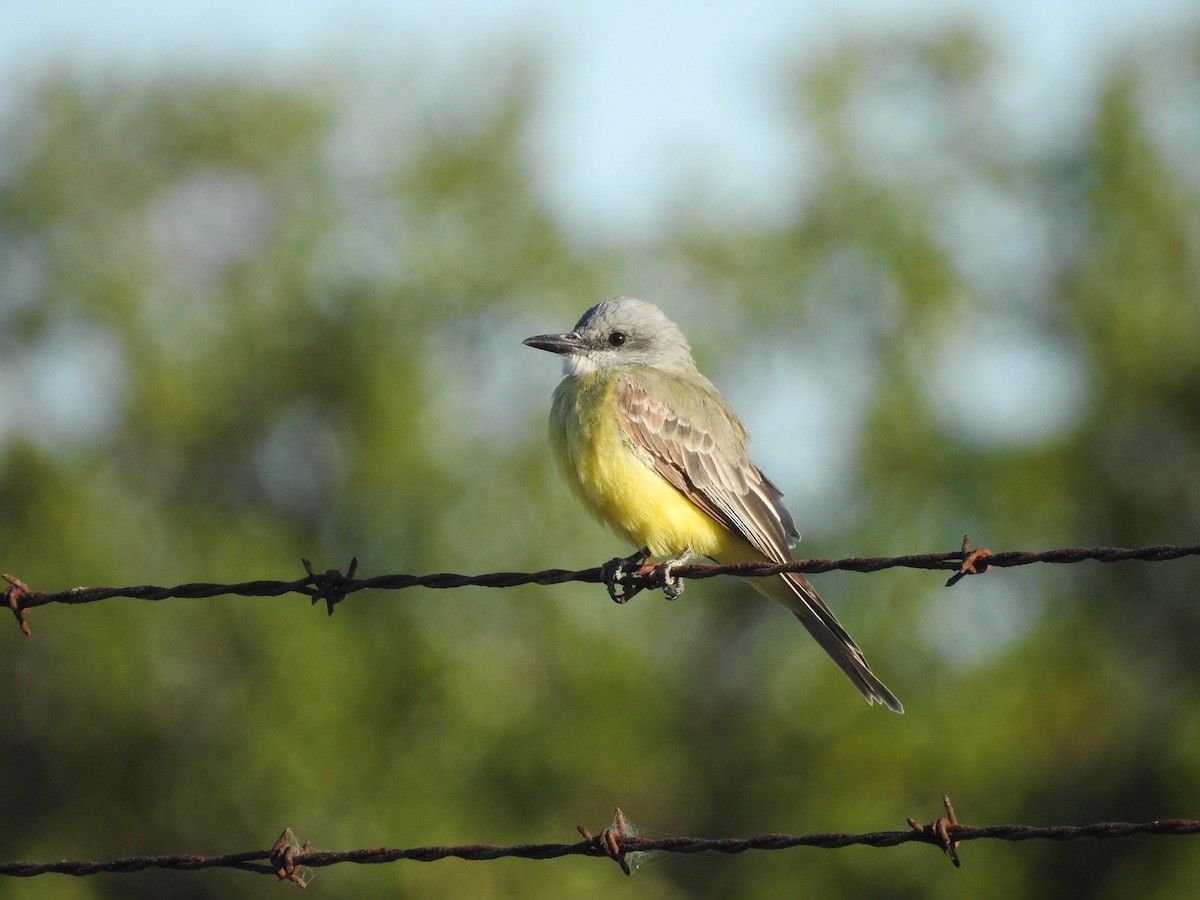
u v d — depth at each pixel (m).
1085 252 18.75
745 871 17.91
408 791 16.20
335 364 18.05
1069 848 16.59
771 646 18.64
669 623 18.91
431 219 18.25
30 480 17.89
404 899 16.05
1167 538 17.56
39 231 18.89
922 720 16.72
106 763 17.20
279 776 16.31
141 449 18.75
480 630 16.86
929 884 16.38
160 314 18.75
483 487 17.16
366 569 17.19
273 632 16.80
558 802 17.02
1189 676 17.33
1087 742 17.14
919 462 18.11
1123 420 17.88
